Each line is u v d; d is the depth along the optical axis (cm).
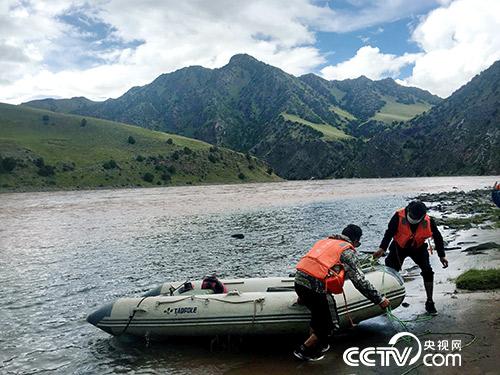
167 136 19325
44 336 998
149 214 4316
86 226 3400
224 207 4922
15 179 12262
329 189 8750
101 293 1395
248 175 17388
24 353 896
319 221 3238
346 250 698
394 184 10388
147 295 1003
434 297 996
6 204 6744
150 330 859
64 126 17838
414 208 847
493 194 1059
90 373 766
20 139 15450
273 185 12712
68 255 2108
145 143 17400
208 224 3281
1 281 1585
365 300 823
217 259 1900
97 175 13762
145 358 802
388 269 886
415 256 880
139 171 14800
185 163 16212
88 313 1182
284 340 833
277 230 2812
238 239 2470
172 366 754
